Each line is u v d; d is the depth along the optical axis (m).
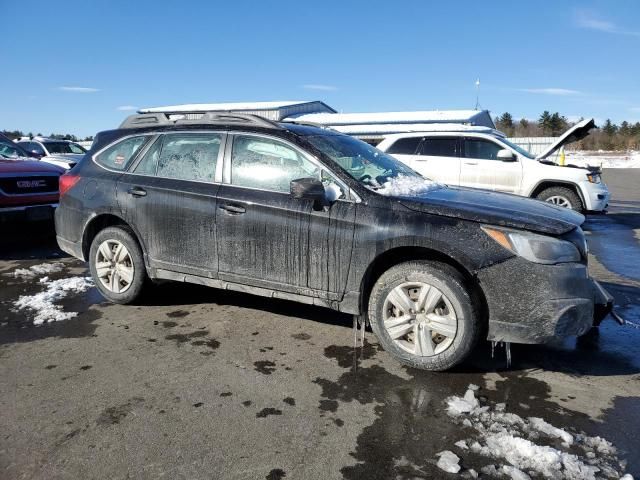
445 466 2.38
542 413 2.88
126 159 4.60
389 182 3.80
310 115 28.20
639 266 6.59
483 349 3.75
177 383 3.17
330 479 2.30
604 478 2.32
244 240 3.88
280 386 3.14
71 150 16.77
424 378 3.28
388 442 2.58
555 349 3.76
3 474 2.30
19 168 6.72
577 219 3.53
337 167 3.64
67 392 3.04
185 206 4.10
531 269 3.10
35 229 6.89
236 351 3.65
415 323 3.35
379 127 24.55
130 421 2.74
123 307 4.57
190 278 4.20
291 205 3.68
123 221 4.68
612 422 2.79
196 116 4.45
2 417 2.77
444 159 10.15
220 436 2.61
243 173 3.97
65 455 2.44
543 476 2.33
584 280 3.16
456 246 3.20
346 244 3.50
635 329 4.18
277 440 2.58
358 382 3.21
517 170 9.71
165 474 2.31
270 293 3.86
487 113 25.86
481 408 2.90
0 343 3.78
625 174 29.12
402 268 3.38
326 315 4.40
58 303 4.69
